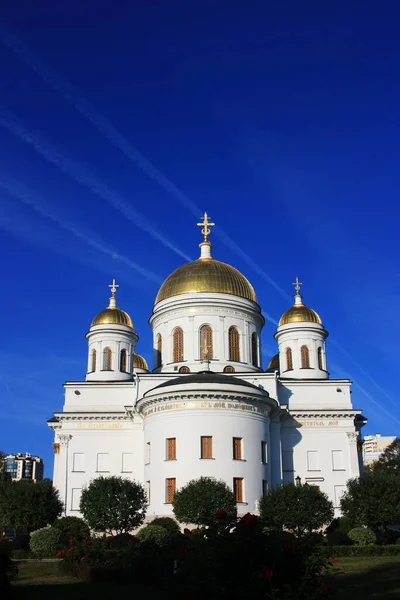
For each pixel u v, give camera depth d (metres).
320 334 64.50
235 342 60.41
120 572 26.83
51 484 52.16
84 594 23.36
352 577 27.23
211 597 15.48
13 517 47.69
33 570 31.52
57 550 39.44
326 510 43.28
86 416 57.84
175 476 46.94
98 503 43.31
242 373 57.19
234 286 61.81
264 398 50.19
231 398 48.50
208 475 46.41
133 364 69.94
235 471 47.06
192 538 17.59
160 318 62.25
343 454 57.25
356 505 47.06
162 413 48.97
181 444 47.41
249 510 46.59
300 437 57.50
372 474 49.81
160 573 24.42
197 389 47.88
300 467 56.69
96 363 64.12
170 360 60.03
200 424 47.59
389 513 45.81
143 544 28.31
